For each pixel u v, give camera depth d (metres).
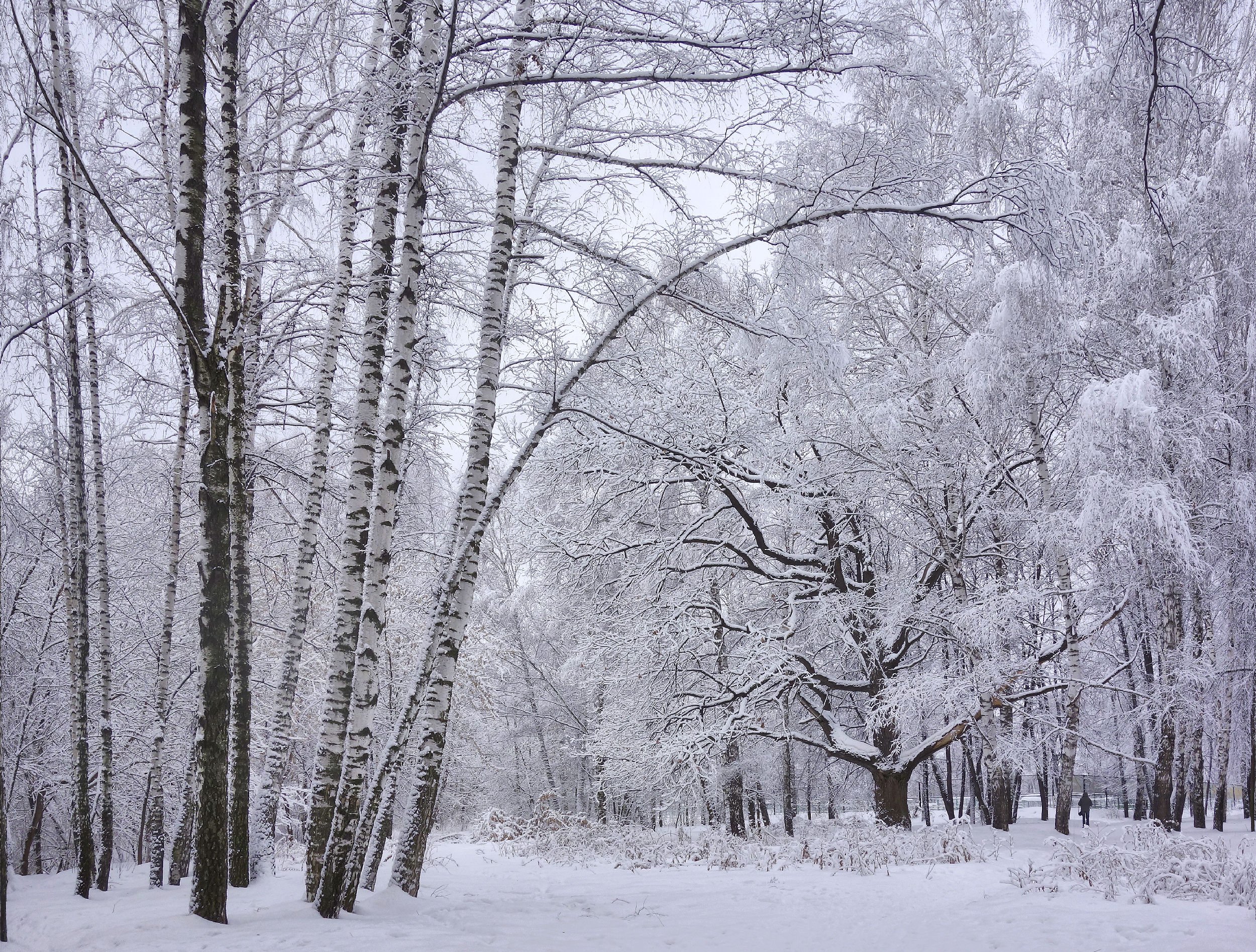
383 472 8.05
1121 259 15.08
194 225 7.38
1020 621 15.98
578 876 12.41
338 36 10.01
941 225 10.55
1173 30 5.11
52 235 10.15
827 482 16.48
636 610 18.42
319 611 18.64
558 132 10.34
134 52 10.16
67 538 11.66
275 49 9.88
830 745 17.41
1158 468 14.66
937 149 14.50
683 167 9.09
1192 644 17.22
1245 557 16.33
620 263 9.59
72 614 11.30
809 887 10.04
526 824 22.20
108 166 9.80
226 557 7.22
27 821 19.39
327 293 11.38
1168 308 15.80
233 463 8.54
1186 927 6.37
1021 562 18.58
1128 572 15.52
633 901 9.48
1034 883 8.97
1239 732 21.83
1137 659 20.73
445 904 8.58
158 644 16.83
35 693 16.92
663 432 14.33
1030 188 8.50
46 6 9.42
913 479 16.34
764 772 22.34
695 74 8.00
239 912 7.34
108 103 10.23
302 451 13.52
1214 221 15.20
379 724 21.20
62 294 10.34
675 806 28.27
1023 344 14.81
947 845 11.98
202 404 7.31
